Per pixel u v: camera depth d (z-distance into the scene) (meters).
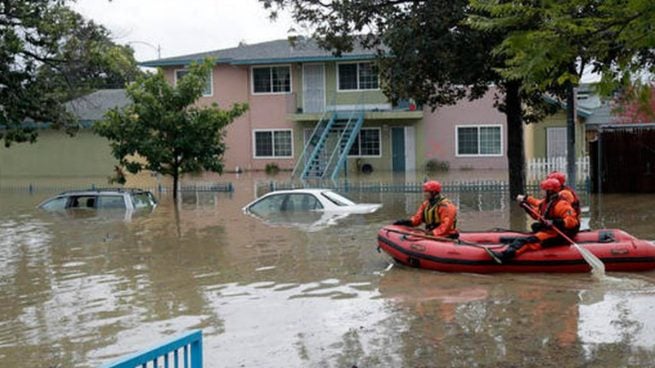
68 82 17.23
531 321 7.91
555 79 6.64
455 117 33.88
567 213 10.42
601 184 21.97
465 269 10.61
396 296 9.31
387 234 11.60
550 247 10.57
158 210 20.31
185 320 8.39
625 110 7.39
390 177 30.45
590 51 5.57
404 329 7.73
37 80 16.58
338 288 9.85
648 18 4.93
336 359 6.80
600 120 34.19
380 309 8.64
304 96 35.50
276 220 17.17
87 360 7.05
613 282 9.85
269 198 18.92
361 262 11.69
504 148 33.38
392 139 34.72
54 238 15.34
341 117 34.28
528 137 33.09
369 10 19.41
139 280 10.72
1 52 14.89
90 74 17.95
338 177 31.36
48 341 7.71
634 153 21.67
